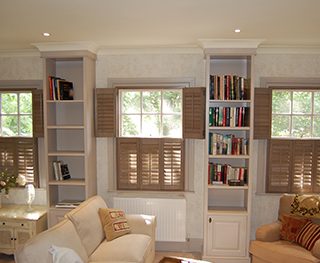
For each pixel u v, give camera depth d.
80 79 3.85
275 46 3.51
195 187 3.80
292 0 2.10
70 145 3.93
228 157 3.41
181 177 3.80
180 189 3.82
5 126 3.96
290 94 3.71
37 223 3.42
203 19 2.54
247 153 3.48
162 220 3.70
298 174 3.65
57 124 3.90
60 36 3.14
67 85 3.71
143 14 2.42
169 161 3.79
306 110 3.71
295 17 2.48
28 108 3.96
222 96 3.41
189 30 2.89
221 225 3.44
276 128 3.74
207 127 3.40
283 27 2.78
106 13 2.40
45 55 3.51
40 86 3.88
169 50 3.71
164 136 3.88
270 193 3.71
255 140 3.70
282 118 3.73
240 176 3.53
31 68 3.88
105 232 3.04
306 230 2.95
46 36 3.13
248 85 3.40
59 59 3.71
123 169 3.88
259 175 3.73
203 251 3.47
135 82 3.79
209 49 3.31
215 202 3.77
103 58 3.82
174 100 3.84
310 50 3.58
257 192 3.73
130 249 2.73
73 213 2.78
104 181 3.93
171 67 3.75
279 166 3.66
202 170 3.78
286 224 3.11
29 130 3.96
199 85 3.72
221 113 3.46
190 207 3.81
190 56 3.72
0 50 3.76
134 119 3.92
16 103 3.96
